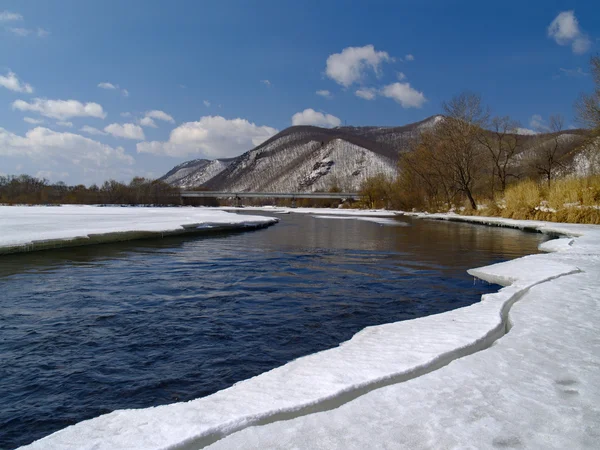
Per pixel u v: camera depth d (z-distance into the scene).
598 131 29.11
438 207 54.12
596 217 24.92
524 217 30.72
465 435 2.70
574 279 8.10
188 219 29.31
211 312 7.16
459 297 8.13
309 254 14.54
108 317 6.88
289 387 3.52
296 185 181.50
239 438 2.72
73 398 4.19
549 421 2.86
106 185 101.75
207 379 4.57
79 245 16.06
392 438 2.68
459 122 42.59
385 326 5.47
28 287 9.09
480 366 3.85
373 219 42.06
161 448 2.64
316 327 6.31
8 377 4.65
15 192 91.94
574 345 4.38
